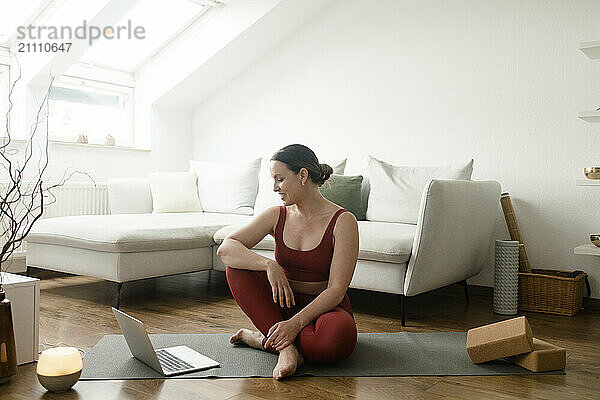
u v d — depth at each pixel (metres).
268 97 5.07
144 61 5.29
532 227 3.85
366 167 4.55
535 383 2.16
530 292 3.52
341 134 4.68
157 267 3.50
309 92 4.84
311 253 2.41
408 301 3.74
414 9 4.32
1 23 4.36
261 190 4.46
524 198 3.88
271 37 4.89
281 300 2.29
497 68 3.98
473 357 2.38
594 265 3.65
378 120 4.49
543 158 3.81
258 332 2.56
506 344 2.31
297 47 4.89
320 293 2.44
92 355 2.39
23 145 4.39
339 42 4.67
